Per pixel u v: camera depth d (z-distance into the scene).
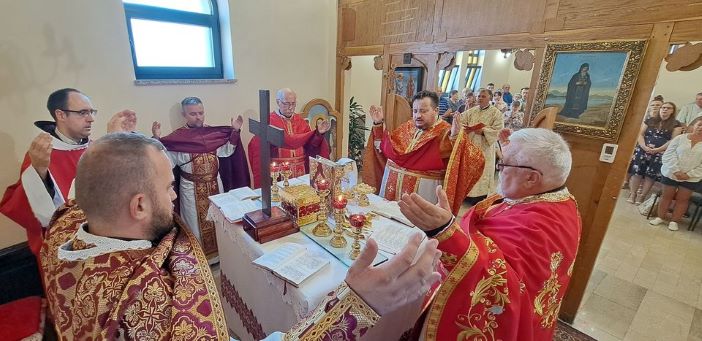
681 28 1.52
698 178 3.33
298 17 3.30
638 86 1.68
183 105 2.55
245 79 3.06
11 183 2.05
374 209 1.74
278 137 1.33
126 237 0.68
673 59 1.57
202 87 2.81
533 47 2.06
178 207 2.68
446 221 0.76
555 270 0.88
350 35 3.41
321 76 3.66
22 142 2.06
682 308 2.32
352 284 0.60
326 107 3.54
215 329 0.64
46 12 2.02
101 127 2.35
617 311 2.27
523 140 1.03
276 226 1.49
